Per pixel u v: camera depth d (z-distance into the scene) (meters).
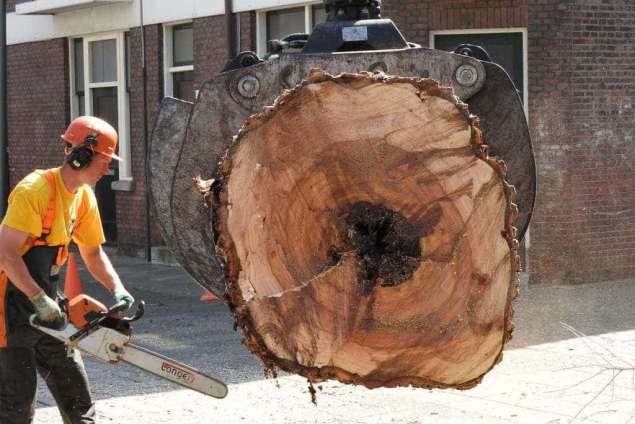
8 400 9.72
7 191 26.78
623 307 19.86
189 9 27.88
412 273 8.02
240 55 9.48
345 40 9.57
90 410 10.13
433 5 22.69
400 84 7.87
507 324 7.95
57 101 33.38
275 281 7.97
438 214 8.00
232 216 7.88
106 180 31.75
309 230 8.05
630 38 23.02
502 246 7.92
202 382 9.27
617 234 23.16
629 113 23.14
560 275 22.59
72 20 32.41
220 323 19.64
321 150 7.96
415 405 13.00
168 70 29.14
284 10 25.77
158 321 19.98
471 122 7.88
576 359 15.16
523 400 13.02
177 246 9.48
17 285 9.29
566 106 22.45
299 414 12.77
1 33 26.47
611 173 23.00
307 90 7.88
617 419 12.03
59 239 9.65
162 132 9.42
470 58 9.14
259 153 7.91
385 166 7.98
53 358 9.92
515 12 22.42
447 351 8.02
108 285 10.13
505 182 7.91
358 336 8.01
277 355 7.99
